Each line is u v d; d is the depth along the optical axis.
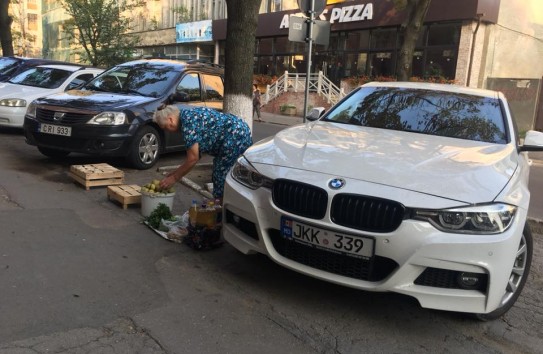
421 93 4.99
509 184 3.27
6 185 5.85
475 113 4.58
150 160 7.45
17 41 52.12
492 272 2.99
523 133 18.47
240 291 3.63
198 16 34.34
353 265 3.18
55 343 2.78
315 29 7.51
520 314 3.64
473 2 17.97
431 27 19.92
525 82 18.55
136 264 3.93
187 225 4.57
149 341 2.89
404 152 3.57
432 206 2.96
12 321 2.96
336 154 3.53
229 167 4.50
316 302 3.56
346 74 24.00
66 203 5.34
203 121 4.44
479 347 3.15
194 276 3.82
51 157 7.84
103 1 24.23
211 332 3.05
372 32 22.45
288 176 3.36
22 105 9.81
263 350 2.91
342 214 3.12
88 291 3.42
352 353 2.96
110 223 4.81
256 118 22.72
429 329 3.32
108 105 6.93
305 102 7.64
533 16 20.86
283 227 3.33
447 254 2.94
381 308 3.55
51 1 54.56
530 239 3.56
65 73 11.13
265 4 28.53
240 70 6.30
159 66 8.37
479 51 19.02
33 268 3.68
